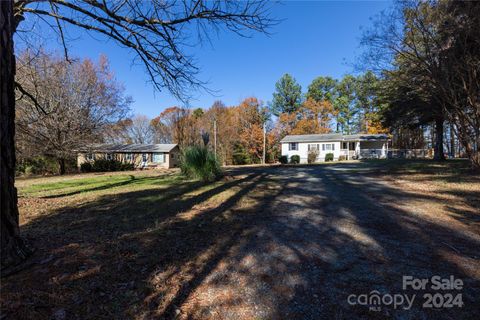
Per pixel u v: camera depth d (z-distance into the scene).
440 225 3.79
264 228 3.69
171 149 27.77
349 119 41.09
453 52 8.70
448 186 7.09
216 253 2.80
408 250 2.89
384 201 5.50
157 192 7.01
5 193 2.33
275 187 7.71
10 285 2.03
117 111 19.39
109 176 14.42
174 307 1.85
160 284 2.14
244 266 2.50
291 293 2.04
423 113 15.44
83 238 3.19
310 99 41.22
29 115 14.48
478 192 6.12
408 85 10.71
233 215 4.42
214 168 10.18
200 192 6.85
